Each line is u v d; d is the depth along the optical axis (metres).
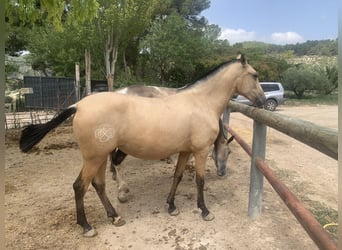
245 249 2.67
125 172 4.87
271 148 6.89
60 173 4.84
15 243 2.79
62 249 2.72
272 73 26.33
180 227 3.09
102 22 16.83
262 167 2.87
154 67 24.89
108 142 2.75
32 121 10.89
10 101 16.58
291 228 3.00
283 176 4.59
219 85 3.34
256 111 3.10
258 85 3.51
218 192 4.01
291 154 6.29
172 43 21.92
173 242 2.82
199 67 25.31
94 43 17.86
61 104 13.89
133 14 16.92
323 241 1.62
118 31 17.48
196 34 25.08
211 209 3.49
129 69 23.84
